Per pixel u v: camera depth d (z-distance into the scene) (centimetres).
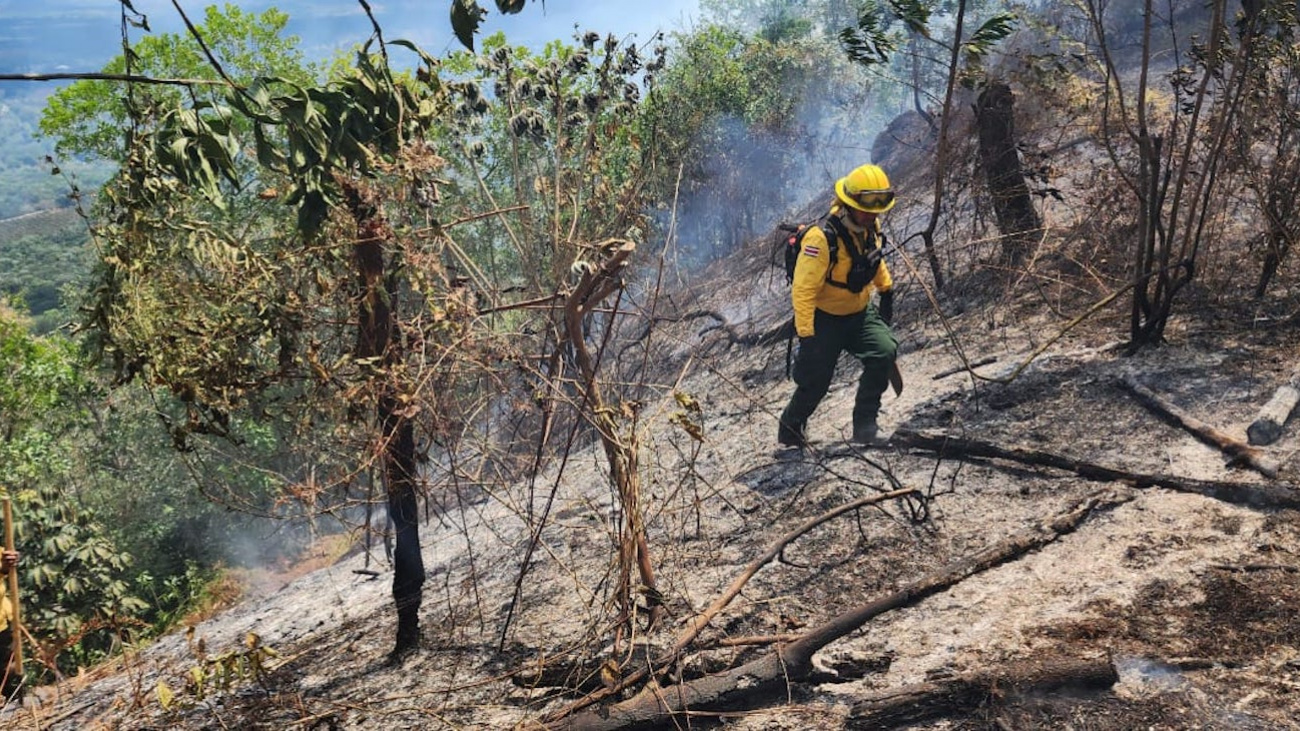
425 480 459
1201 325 628
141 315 403
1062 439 541
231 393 421
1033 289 774
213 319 417
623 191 741
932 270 864
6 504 528
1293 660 336
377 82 438
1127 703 332
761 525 530
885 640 400
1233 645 352
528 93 741
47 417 2100
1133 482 480
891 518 498
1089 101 827
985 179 823
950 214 874
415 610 495
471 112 657
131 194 398
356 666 504
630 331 1062
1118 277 732
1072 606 395
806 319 561
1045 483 505
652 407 830
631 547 396
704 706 375
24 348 2184
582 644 436
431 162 418
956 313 801
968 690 345
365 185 413
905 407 641
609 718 374
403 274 430
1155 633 366
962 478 525
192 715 480
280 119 423
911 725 345
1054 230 814
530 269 620
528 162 872
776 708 368
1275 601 371
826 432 645
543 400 426
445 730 409
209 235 415
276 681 503
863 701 355
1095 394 580
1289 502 431
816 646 389
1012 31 786
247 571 1816
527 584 547
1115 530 445
